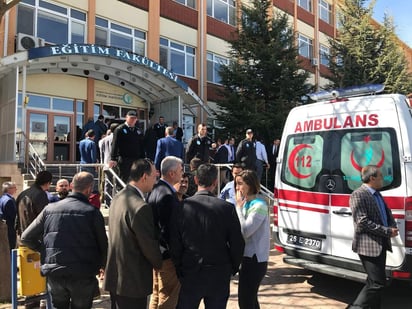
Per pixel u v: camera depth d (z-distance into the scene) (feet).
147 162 10.98
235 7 72.54
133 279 10.11
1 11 18.71
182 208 10.57
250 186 12.76
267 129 49.55
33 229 11.57
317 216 17.03
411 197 14.32
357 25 65.36
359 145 16.17
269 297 17.04
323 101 18.16
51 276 10.98
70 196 11.54
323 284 18.83
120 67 47.24
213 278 10.09
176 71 62.03
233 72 52.70
